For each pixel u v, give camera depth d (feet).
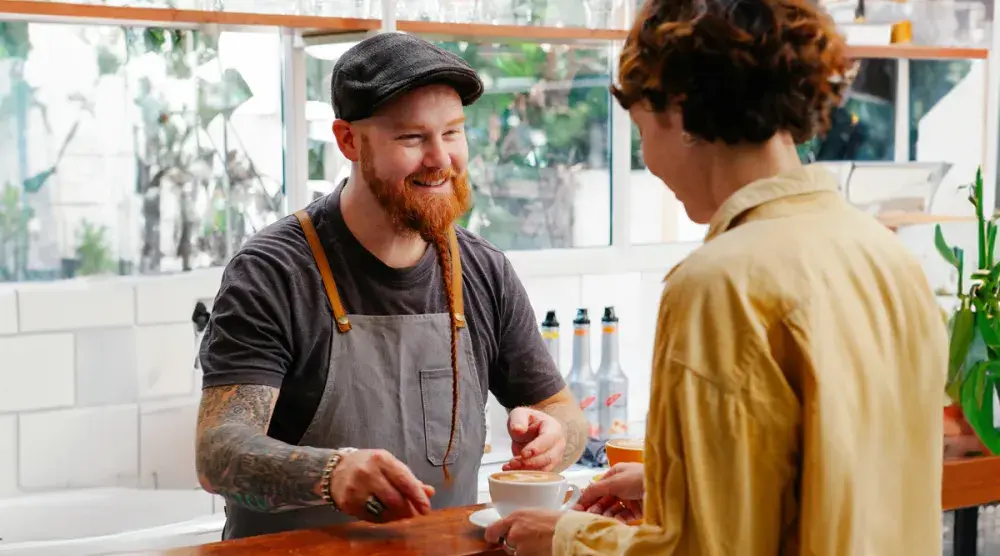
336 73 6.69
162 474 9.96
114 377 9.71
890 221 11.57
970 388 6.43
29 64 9.29
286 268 6.63
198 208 9.98
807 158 11.53
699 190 4.38
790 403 3.92
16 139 9.30
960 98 12.09
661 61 4.18
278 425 6.74
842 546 3.98
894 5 11.65
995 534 6.39
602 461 10.45
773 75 4.05
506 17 9.85
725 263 4.03
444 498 6.99
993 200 12.07
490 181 10.47
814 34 4.11
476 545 5.25
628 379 11.50
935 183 11.93
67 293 9.46
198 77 9.89
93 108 9.54
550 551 4.77
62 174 9.48
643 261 11.32
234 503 6.35
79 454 9.62
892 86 11.88
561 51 10.67
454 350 6.84
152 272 9.86
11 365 9.32
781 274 4.00
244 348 6.40
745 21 4.04
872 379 4.06
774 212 4.17
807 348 3.92
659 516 4.09
